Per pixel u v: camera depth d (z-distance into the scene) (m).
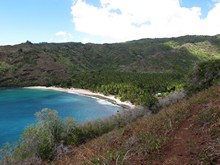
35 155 30.38
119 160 12.55
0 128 92.25
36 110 127.88
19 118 109.56
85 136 41.78
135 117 45.81
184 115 16.47
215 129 12.05
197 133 12.70
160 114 22.52
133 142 15.48
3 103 147.38
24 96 174.88
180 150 11.56
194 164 9.81
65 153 27.97
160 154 11.97
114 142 19.27
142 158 12.23
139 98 132.25
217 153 9.70
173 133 14.24
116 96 158.00
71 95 177.62
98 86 182.25
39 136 34.06
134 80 169.62
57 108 133.50
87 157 16.44
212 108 14.73
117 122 47.22
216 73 32.09
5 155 30.66
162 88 143.38
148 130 17.06
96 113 121.62
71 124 41.62
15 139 78.94
